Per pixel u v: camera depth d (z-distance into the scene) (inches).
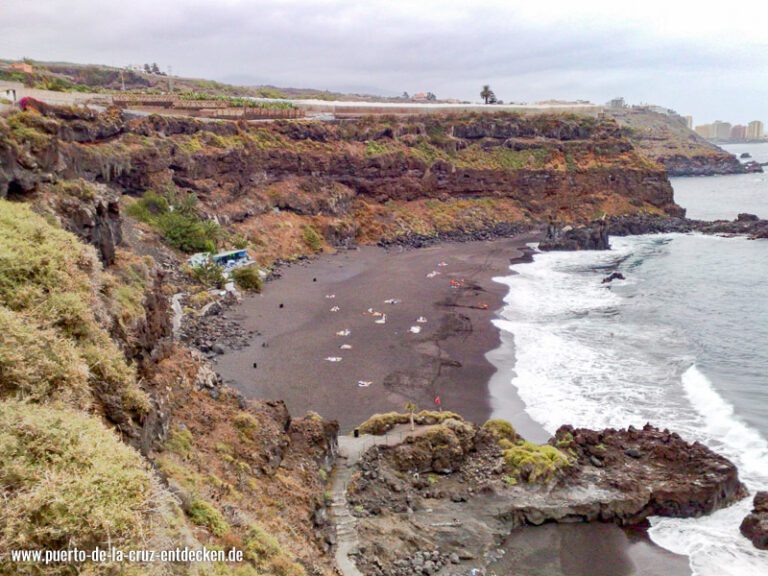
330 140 5054.1
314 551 979.3
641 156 6082.7
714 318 2736.2
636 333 2511.1
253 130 4552.2
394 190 5187.0
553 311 2844.5
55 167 1502.2
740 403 1796.3
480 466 1396.4
